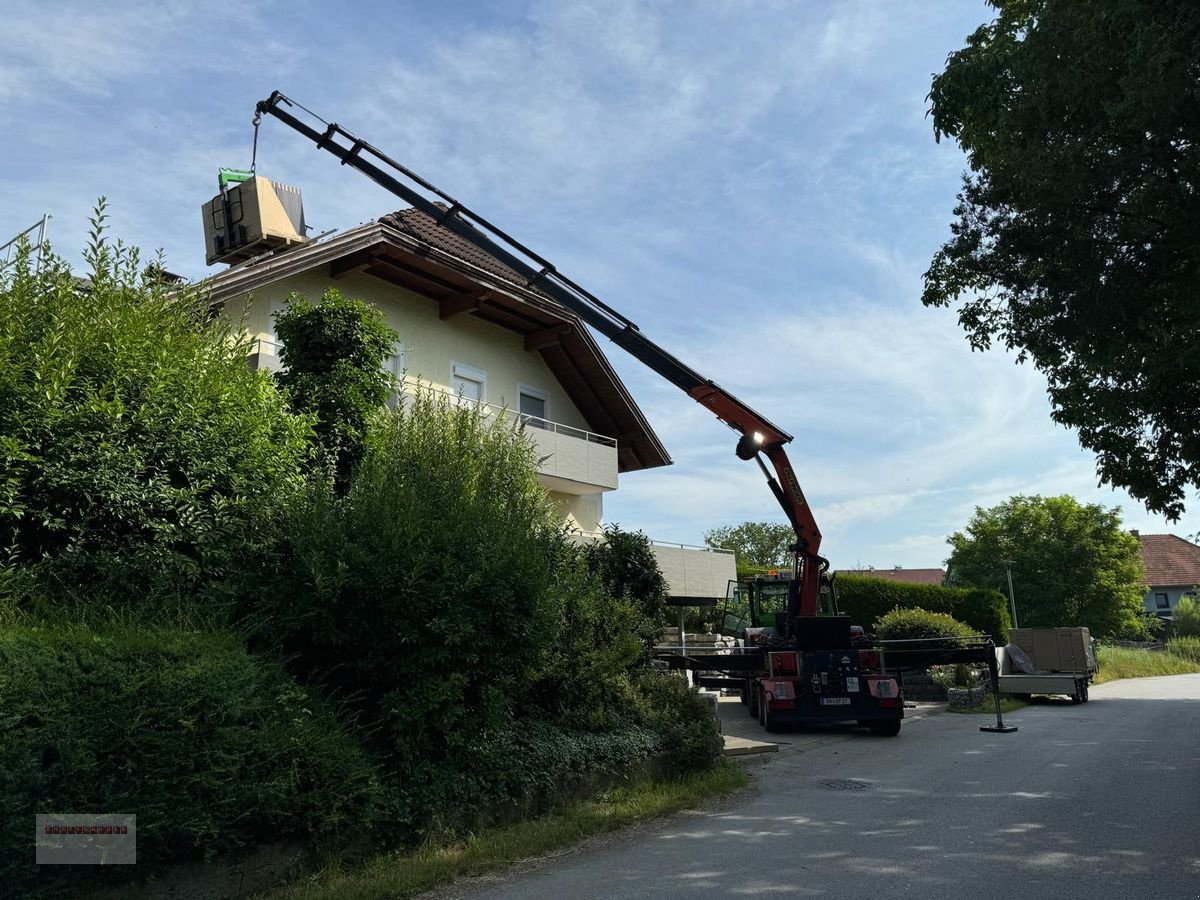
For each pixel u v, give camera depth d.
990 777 10.16
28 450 5.96
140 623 5.83
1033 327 11.23
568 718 8.72
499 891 5.74
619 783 8.70
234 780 5.38
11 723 4.43
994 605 31.91
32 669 4.66
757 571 31.77
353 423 9.85
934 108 11.31
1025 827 7.42
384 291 15.80
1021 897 5.44
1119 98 8.41
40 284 7.04
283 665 6.37
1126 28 8.07
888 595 33.38
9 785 4.37
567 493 18.89
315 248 13.37
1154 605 69.06
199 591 6.78
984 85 10.73
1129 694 25.73
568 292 14.77
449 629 6.76
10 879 4.39
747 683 18.89
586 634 9.27
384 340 10.72
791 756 12.26
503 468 10.73
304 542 6.82
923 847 6.74
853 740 14.30
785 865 6.26
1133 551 45.97
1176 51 7.59
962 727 16.27
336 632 6.68
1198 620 60.41
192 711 5.27
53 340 6.37
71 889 4.66
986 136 11.42
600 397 19.98
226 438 7.29
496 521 7.84
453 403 16.16
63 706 4.68
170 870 5.11
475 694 7.18
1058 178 8.94
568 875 6.10
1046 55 8.90
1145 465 12.27
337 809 5.98
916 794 9.11
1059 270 9.65
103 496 6.18
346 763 6.14
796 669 15.49
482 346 17.80
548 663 8.63
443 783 6.79
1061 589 44.97
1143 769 10.62
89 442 6.25
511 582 7.19
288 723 5.92
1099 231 9.27
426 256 15.09
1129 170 8.55
